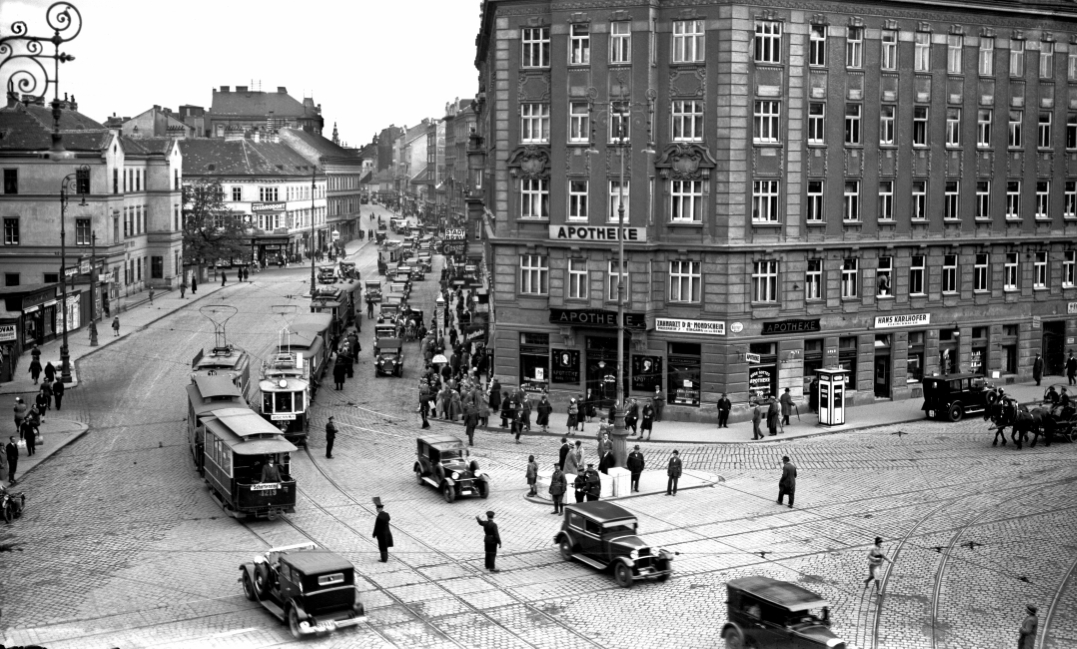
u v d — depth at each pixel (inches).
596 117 2437.3
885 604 1357.0
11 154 4023.1
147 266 4798.2
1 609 1336.1
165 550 1566.2
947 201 2731.3
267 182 6806.1
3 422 2383.1
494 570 1486.2
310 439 2295.8
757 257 2425.0
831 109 2507.4
